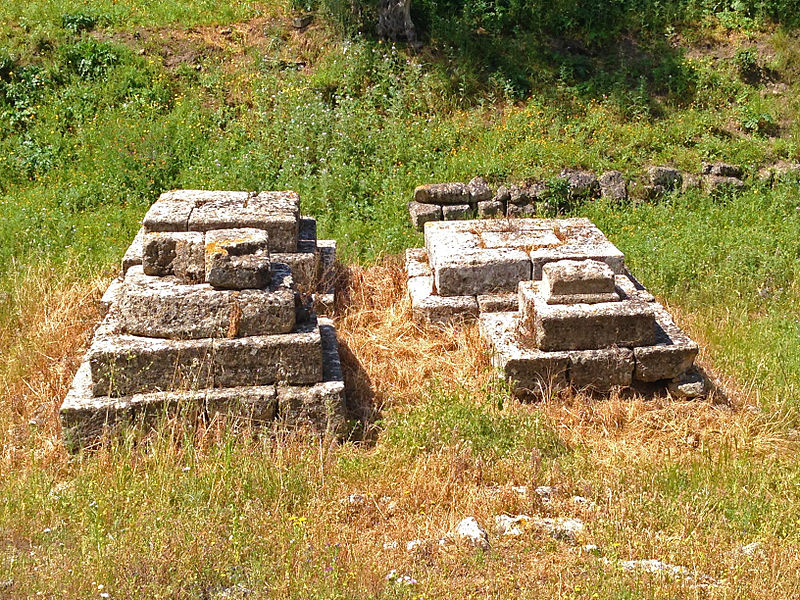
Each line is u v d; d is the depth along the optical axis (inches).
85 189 434.3
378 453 242.1
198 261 259.8
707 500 219.1
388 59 526.0
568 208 444.5
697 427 265.9
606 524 206.5
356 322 325.1
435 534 203.9
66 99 497.7
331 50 544.7
